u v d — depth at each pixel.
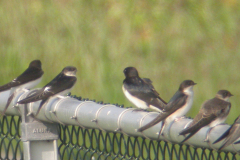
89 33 13.00
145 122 3.61
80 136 11.07
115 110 3.88
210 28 12.82
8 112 5.32
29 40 13.31
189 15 12.88
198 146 3.36
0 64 13.44
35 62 8.55
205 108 4.61
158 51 12.66
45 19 13.25
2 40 13.49
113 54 12.69
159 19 12.77
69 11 13.19
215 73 12.66
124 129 3.79
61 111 4.40
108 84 12.48
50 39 13.10
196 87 12.55
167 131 3.52
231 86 12.60
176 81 12.57
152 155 10.45
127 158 4.34
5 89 7.67
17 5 13.52
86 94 12.50
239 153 3.10
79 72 12.70
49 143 4.89
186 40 12.70
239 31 12.85
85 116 4.11
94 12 13.12
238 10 12.97
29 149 4.82
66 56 12.94
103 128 4.02
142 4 12.91
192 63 12.66
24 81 8.00
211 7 12.98
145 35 12.70
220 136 3.16
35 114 4.77
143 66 12.61
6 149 5.86
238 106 12.48
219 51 12.75
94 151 4.70
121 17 12.83
